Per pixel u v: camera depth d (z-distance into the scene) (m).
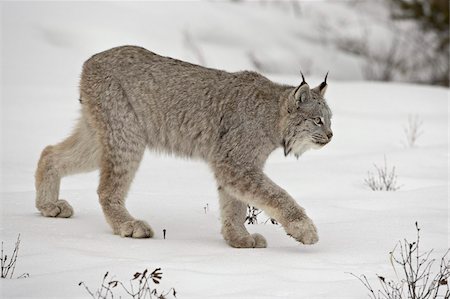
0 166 15.97
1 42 29.39
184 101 11.38
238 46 33.94
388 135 19.81
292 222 10.33
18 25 30.84
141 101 11.41
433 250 10.15
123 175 11.39
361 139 19.42
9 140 18.77
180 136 11.51
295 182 14.58
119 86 11.41
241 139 10.97
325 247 10.35
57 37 30.66
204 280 8.63
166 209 12.49
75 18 32.12
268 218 12.49
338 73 34.44
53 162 11.98
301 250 10.23
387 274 9.08
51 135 19.45
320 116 11.20
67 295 8.07
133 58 11.56
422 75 35.97
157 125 11.51
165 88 11.42
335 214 12.16
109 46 30.30
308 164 16.19
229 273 8.96
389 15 39.22
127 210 11.70
